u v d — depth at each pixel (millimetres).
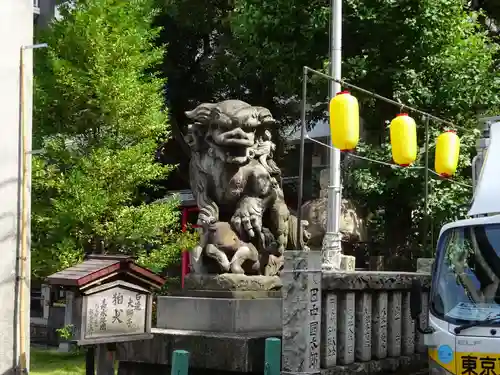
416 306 8633
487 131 10672
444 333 8203
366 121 17234
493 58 18953
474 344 7977
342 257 14039
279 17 16141
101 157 14109
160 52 15992
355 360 10125
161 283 8297
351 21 15914
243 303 10484
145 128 14875
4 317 9250
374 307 10695
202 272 11055
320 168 22453
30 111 9812
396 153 10477
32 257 14266
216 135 10984
